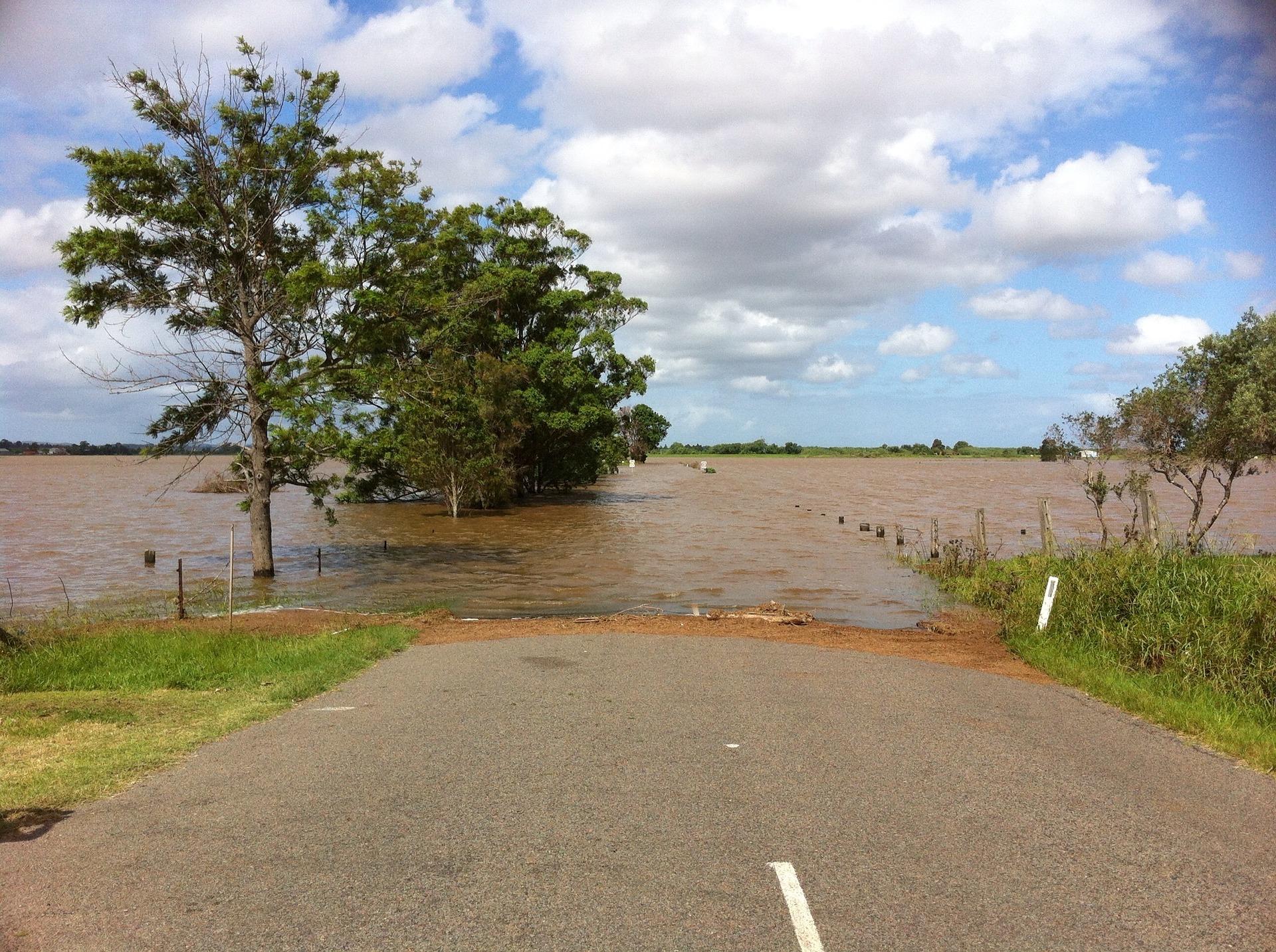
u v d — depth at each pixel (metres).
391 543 31.52
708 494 63.53
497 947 4.06
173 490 69.94
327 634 13.19
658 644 12.75
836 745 7.47
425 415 27.31
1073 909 4.51
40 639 12.23
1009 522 38.78
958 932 4.25
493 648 12.38
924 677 10.55
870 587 20.67
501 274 48.47
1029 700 9.43
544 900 4.54
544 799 6.08
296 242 23.48
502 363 46.44
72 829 5.54
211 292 22.34
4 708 8.76
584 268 54.19
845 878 4.85
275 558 27.08
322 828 5.53
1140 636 11.41
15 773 6.68
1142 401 19.38
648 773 6.65
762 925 4.29
